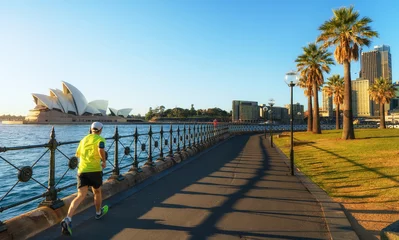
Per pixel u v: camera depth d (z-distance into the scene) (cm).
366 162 1145
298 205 598
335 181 855
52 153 494
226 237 427
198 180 858
